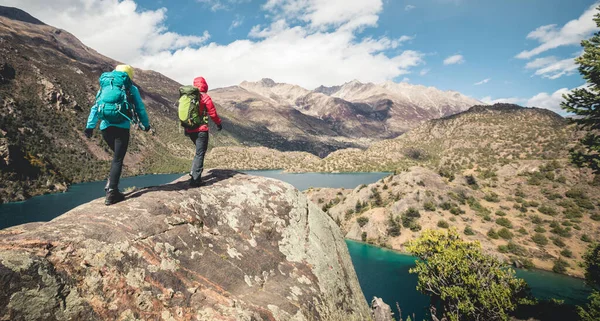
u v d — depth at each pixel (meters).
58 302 3.05
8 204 130.75
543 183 111.31
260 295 5.16
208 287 4.55
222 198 6.27
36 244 3.20
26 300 2.84
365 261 80.62
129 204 4.73
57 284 3.11
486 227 89.94
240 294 4.91
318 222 8.57
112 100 4.45
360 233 100.12
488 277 29.33
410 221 94.62
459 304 28.19
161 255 4.25
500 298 26.69
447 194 105.25
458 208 98.25
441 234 37.53
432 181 113.06
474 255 31.80
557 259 73.94
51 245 3.31
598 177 102.25
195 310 4.12
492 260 31.22
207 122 6.15
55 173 179.38
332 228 9.39
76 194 157.12
